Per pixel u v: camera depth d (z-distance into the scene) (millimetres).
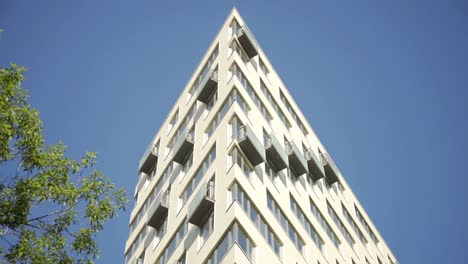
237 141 37344
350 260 45906
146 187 49938
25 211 18516
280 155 40219
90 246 19906
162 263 37562
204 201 34281
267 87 48688
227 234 31312
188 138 43031
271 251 32719
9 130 18984
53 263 18781
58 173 20156
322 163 51812
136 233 46031
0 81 19734
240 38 48594
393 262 57438
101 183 21172
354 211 55375
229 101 41656
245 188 34375
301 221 40406
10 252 18047
